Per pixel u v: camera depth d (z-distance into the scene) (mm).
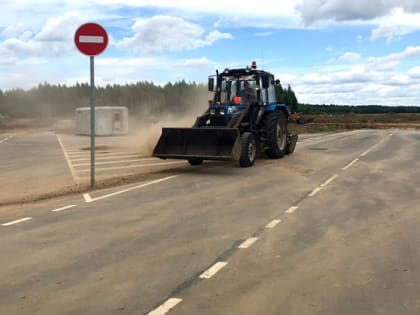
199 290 4375
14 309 4023
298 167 13125
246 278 4672
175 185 10195
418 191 9305
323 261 5168
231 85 14828
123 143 24922
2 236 6277
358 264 5062
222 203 8281
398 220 6969
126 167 13602
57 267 5055
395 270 4871
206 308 3988
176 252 5516
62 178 11539
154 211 7684
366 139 26984
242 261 5180
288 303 4082
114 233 6375
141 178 11203
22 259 5336
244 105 14188
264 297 4211
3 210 7895
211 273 4812
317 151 18297
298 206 7973
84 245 5840
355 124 55562
